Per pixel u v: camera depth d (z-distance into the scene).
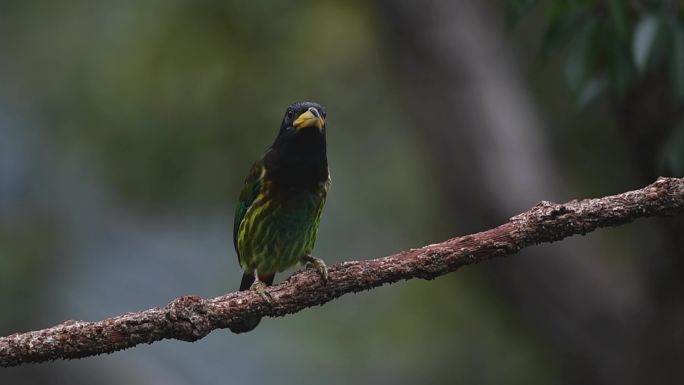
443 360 15.62
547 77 14.49
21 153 17.81
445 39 12.05
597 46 8.54
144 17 15.40
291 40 14.90
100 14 16.33
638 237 14.04
